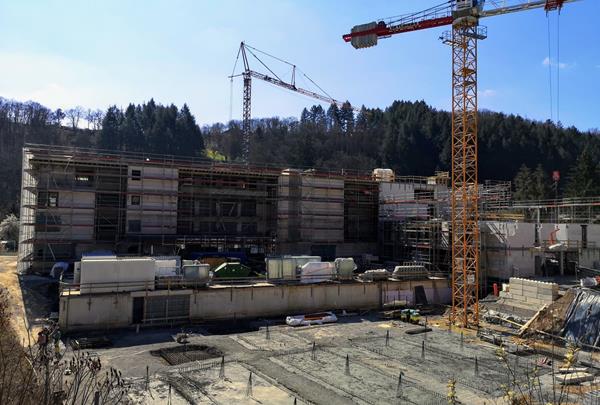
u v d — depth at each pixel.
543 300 39.00
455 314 41.88
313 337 34.72
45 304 38.97
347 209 69.38
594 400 21.19
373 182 68.75
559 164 130.50
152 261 37.72
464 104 43.59
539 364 27.62
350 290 45.78
